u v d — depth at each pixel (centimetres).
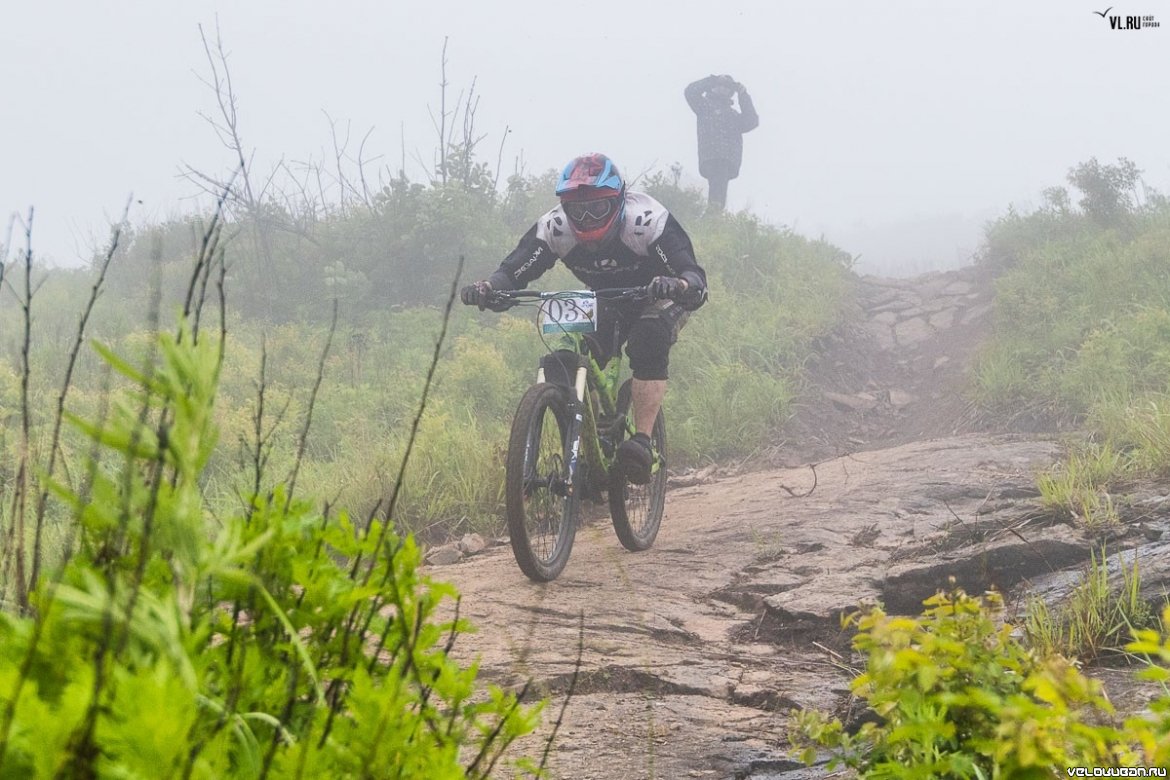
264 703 118
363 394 968
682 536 609
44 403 851
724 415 976
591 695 364
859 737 210
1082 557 463
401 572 135
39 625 91
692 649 423
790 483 721
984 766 175
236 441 752
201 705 102
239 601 122
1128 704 306
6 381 909
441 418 778
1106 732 141
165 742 86
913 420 1070
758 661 406
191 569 97
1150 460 590
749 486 750
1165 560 424
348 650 132
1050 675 144
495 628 437
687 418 975
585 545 610
